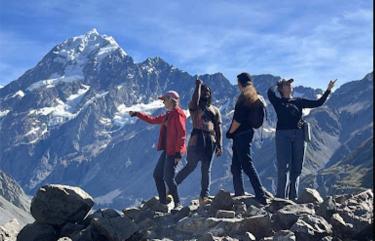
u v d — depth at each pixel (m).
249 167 15.59
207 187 16.98
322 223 11.80
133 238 13.16
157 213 16.09
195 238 13.45
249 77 15.87
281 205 14.77
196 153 16.92
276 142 16.94
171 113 16.59
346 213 12.09
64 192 14.42
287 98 16.95
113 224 13.19
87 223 14.45
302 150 16.86
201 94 16.95
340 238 11.60
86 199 14.60
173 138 16.44
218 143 17.28
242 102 15.66
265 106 15.89
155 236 14.30
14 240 15.47
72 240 13.32
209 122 17.00
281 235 11.56
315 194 15.27
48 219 14.34
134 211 17.06
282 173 16.72
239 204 15.34
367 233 11.49
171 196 17.08
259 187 15.50
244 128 15.80
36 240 14.08
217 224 13.53
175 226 14.48
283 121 16.77
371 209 12.20
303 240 11.40
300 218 12.16
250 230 12.70
